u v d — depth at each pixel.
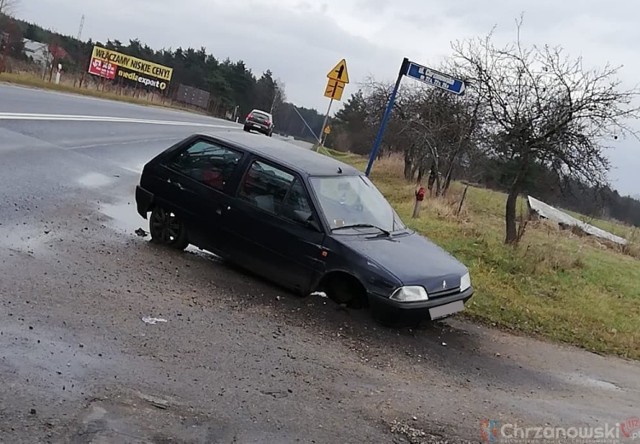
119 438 3.59
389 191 23.41
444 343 6.85
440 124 21.95
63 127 18.64
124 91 64.25
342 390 4.92
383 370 5.63
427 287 6.80
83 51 87.75
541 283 10.58
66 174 11.99
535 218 20.98
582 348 7.77
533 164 12.98
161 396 4.19
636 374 7.07
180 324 5.63
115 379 4.30
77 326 5.05
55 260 6.68
